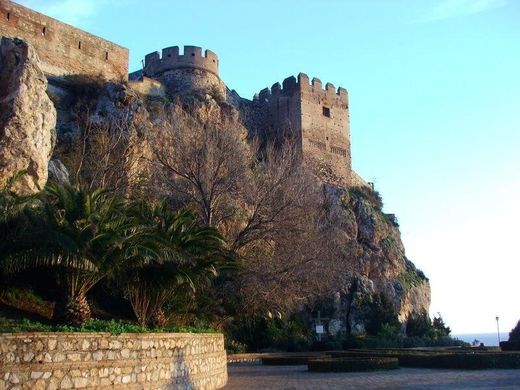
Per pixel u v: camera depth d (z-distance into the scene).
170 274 18.06
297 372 24.98
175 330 17.14
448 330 71.25
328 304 55.22
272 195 35.22
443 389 16.36
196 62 64.69
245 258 33.28
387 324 55.19
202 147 35.72
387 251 67.56
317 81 73.75
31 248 14.70
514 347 36.28
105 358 12.40
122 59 56.41
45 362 11.09
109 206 15.97
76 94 49.47
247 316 35.22
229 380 21.19
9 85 23.89
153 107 51.94
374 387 17.41
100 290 20.53
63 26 51.78
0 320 12.97
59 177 31.33
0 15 47.19
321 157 71.06
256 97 76.75
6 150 22.11
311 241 34.78
